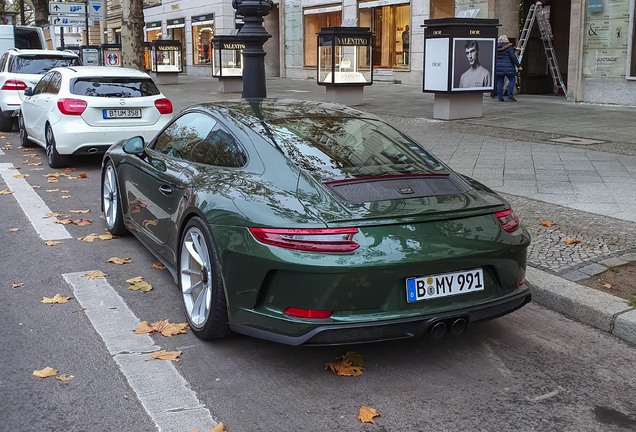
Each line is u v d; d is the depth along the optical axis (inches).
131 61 804.6
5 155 459.8
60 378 148.0
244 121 183.5
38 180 374.6
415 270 141.2
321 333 137.3
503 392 146.3
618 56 639.1
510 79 702.5
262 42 395.9
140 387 145.0
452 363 159.8
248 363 157.0
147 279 216.1
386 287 139.7
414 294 142.3
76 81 387.5
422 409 138.3
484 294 151.9
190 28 1508.4
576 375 154.9
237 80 920.9
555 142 434.3
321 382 148.7
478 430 131.0
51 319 181.9
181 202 179.0
